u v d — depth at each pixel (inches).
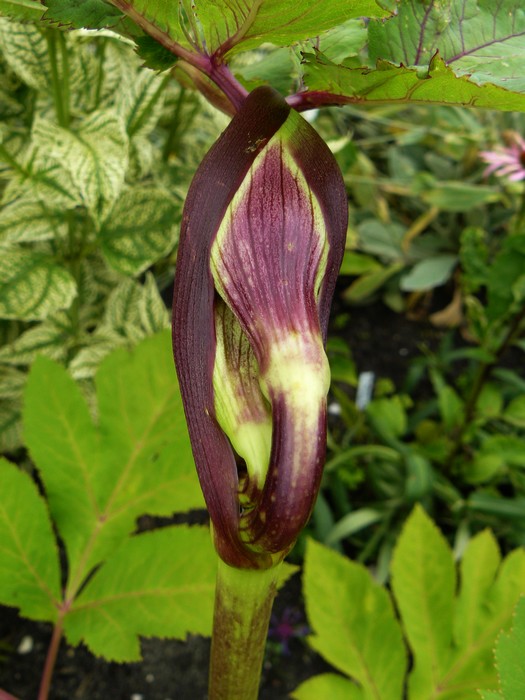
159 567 12.2
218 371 5.7
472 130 35.0
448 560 12.9
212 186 5.6
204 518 26.2
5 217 17.3
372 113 38.2
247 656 7.2
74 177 13.9
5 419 20.3
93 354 19.1
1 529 12.0
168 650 23.4
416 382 30.1
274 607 24.7
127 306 20.0
